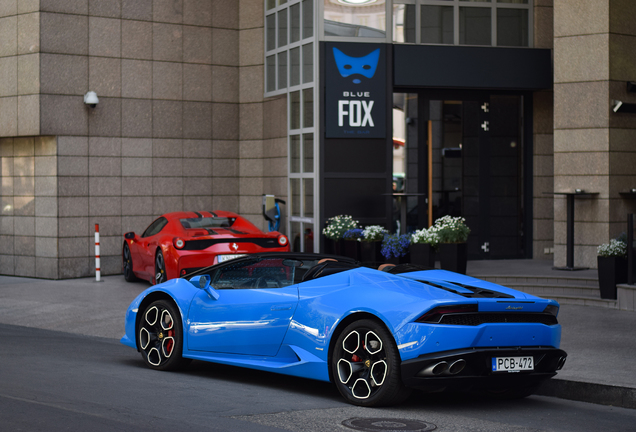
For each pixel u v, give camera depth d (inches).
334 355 234.4
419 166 614.2
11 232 622.8
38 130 582.6
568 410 241.6
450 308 219.3
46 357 307.6
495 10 613.3
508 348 224.2
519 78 605.0
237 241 465.4
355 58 581.0
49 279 596.4
